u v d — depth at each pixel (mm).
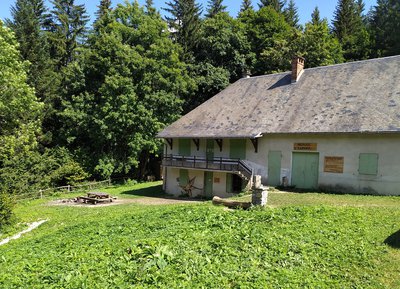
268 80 27406
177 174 28516
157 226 11398
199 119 27688
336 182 19250
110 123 33750
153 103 35688
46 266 8422
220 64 43719
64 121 35656
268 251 8227
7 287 7223
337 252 8141
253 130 22562
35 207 23781
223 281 6773
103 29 37219
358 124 18234
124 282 6887
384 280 6965
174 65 37562
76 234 12062
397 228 9664
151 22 37344
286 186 21078
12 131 29141
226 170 23906
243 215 11695
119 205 22594
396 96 18781
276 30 45125
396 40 46094
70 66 37375
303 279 6906
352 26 55406
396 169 17250
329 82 22891
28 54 37062
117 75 33906
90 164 35938
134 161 36125
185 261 7613
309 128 19875
